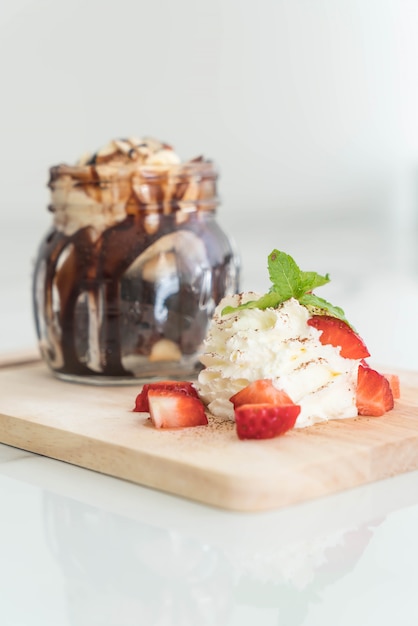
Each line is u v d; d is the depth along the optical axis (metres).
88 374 0.62
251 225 1.36
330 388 0.53
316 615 0.39
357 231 1.40
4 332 0.91
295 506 0.47
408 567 0.42
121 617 0.39
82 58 1.26
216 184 0.65
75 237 0.62
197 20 1.31
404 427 0.52
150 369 0.62
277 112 1.36
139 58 1.29
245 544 0.44
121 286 0.61
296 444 0.50
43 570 0.42
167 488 0.49
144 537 0.45
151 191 0.62
